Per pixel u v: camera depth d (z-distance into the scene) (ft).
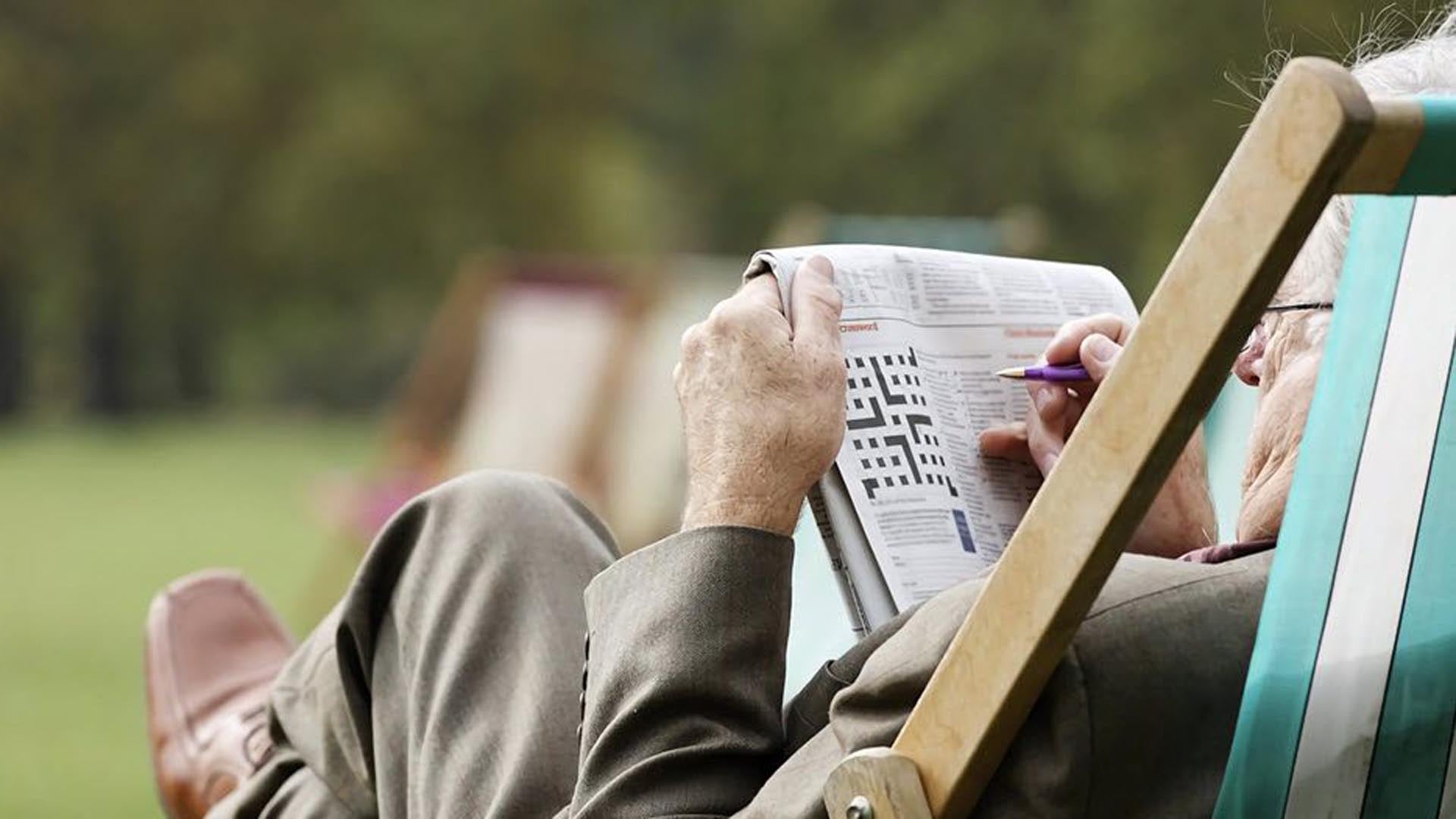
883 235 91.45
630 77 285.23
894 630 14.25
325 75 273.33
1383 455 12.41
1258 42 186.70
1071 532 11.72
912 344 16.29
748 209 268.21
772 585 14.51
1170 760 12.41
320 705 18.54
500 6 274.98
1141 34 190.80
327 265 276.62
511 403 92.43
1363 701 12.35
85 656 75.97
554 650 17.24
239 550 115.03
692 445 15.20
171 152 274.57
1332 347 12.55
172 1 272.10
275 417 325.01
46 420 298.15
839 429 14.99
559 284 93.86
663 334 92.63
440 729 17.10
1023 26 226.17
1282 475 14.30
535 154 277.23
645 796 14.07
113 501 150.51
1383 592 12.39
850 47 260.62
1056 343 16.20
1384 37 17.69
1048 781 12.18
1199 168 187.93
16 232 275.80
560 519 18.28
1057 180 217.36
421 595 17.98
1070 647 12.14
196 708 22.09
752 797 14.23
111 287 284.82
